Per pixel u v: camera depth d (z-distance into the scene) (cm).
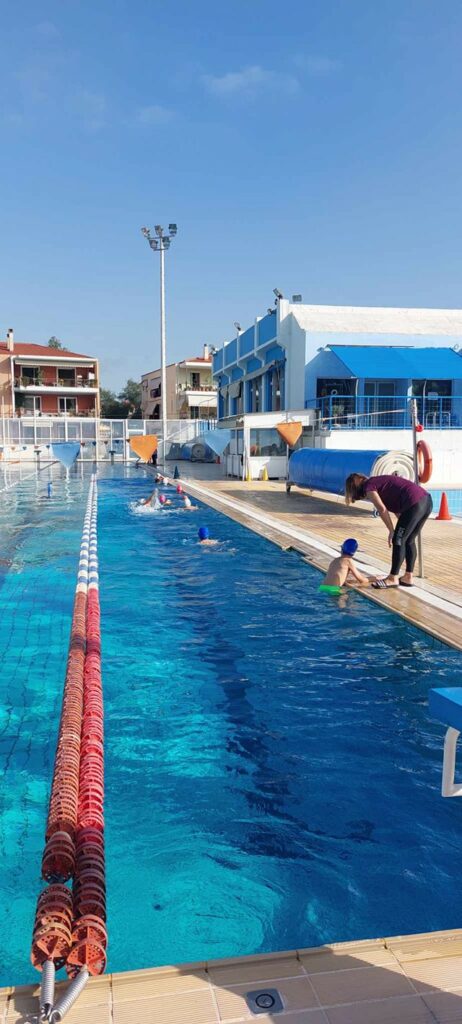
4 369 5628
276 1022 202
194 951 279
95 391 5844
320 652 652
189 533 1399
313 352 2581
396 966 227
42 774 429
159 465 3775
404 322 2753
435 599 804
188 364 6144
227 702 536
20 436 4291
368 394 2628
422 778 420
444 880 322
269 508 1709
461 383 2616
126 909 304
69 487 2477
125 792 404
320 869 331
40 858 344
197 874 329
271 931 289
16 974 265
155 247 3906
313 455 1831
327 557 1078
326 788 409
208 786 411
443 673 595
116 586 926
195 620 760
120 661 629
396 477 877
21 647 676
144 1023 203
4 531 1439
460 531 1312
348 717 508
